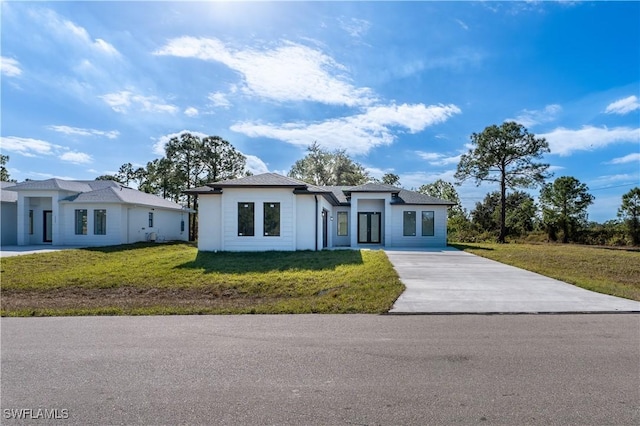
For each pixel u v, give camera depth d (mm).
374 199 24281
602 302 8188
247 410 3465
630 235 31172
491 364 4598
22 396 3754
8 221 25500
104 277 12688
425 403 3594
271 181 18672
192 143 36219
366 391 3857
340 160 43688
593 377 4199
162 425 3207
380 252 18094
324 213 21703
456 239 37000
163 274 12984
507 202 45188
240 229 18250
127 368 4488
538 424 3213
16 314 7422
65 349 5203
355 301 8352
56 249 21281
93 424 3223
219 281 11859
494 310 7512
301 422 3252
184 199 40906
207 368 4484
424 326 6418
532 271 12664
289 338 5723
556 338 5688
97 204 24812
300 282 11453
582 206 36375
